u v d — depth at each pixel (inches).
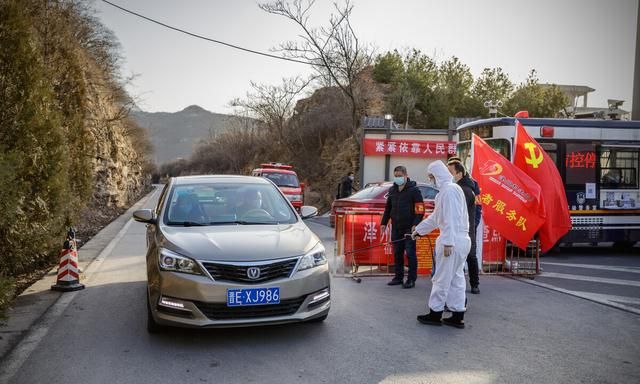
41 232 296.4
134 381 163.2
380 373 170.4
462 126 516.4
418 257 343.9
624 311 253.1
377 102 1267.2
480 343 202.2
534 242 428.5
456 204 219.9
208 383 161.8
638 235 463.8
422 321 226.8
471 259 289.7
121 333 211.5
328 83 1344.7
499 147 453.4
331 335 209.3
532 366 178.2
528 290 300.7
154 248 207.8
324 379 165.0
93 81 927.7
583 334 215.5
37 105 289.0
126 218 740.7
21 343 199.5
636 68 603.2
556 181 343.6
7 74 269.9
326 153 1397.6
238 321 184.9
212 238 202.8
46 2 490.0
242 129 2271.2
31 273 337.7
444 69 1322.6
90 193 432.1
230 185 257.9
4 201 215.3
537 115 1239.5
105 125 959.6
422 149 727.1
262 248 196.2
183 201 240.8
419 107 1288.1
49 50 459.2
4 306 202.8
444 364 179.0
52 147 307.3
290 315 192.5
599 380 166.4
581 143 455.5
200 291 183.2
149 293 202.4
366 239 347.6
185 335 208.2
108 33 1107.9
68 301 265.0
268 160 1806.1
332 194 1113.4
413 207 300.7
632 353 192.5
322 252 210.2
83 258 394.6
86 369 172.9
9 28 271.4
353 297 276.5
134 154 1582.2
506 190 323.0
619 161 463.2
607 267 389.4
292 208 253.0
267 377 166.6
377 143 727.7
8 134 270.5
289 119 1619.1
